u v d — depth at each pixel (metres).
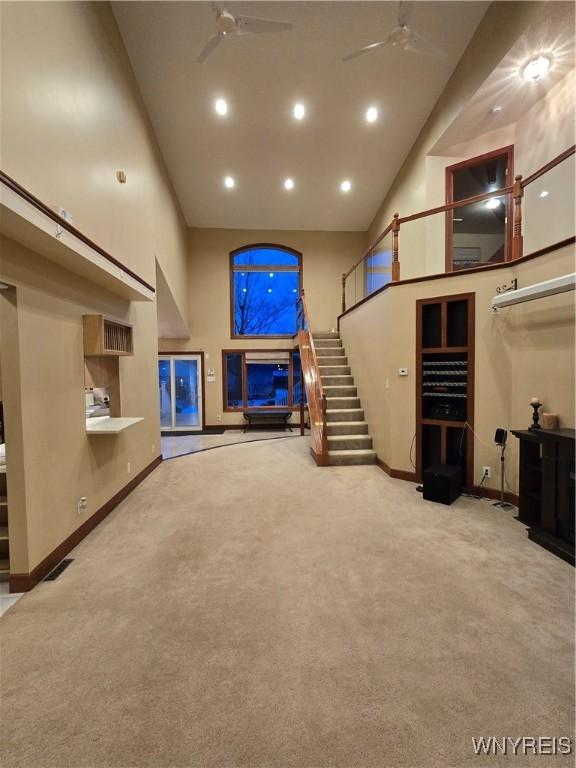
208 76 5.06
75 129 3.00
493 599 2.28
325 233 9.52
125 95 4.37
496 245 5.22
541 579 2.50
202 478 5.01
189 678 1.69
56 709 1.54
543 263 3.49
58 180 2.71
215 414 9.49
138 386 4.84
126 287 3.75
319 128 6.14
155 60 4.73
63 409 2.91
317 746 1.38
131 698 1.59
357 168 7.16
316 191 7.88
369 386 5.88
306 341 7.57
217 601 2.28
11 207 1.88
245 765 1.32
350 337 7.02
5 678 1.70
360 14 4.31
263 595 2.34
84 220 3.18
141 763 1.33
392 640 1.93
